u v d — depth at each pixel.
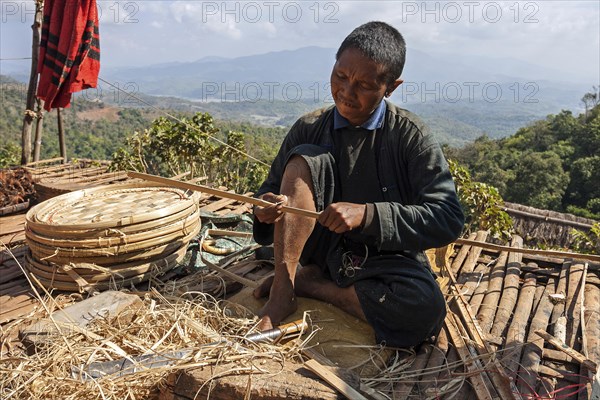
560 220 14.10
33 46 7.62
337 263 2.60
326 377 1.84
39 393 1.84
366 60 2.24
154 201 3.31
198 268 3.28
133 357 1.99
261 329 2.34
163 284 2.96
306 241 2.64
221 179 10.66
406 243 2.26
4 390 1.90
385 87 2.34
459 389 2.07
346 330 2.46
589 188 36.44
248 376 1.82
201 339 2.09
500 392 2.06
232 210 4.76
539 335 2.53
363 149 2.53
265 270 3.35
